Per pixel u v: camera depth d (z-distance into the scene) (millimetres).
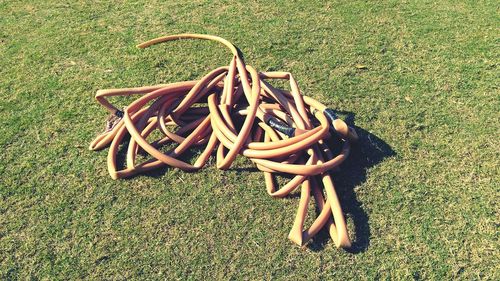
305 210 3508
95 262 3371
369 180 3838
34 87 4707
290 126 3994
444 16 5535
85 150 4117
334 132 4059
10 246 3463
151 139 4219
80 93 4637
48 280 3277
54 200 3752
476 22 5434
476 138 4148
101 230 3553
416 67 4867
